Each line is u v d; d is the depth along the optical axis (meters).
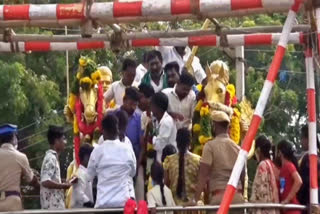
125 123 13.63
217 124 13.42
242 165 11.68
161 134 14.41
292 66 27.33
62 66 26.06
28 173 13.62
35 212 12.87
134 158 13.45
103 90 15.74
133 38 14.34
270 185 13.69
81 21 12.48
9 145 13.55
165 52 16.89
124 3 12.38
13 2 13.60
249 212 12.98
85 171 14.20
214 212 13.12
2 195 13.28
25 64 25.91
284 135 27.06
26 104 24.89
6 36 14.34
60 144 14.27
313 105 13.63
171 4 12.22
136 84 16.38
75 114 15.31
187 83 14.95
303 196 14.16
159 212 13.05
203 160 13.25
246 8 12.08
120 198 13.16
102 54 25.28
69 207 14.45
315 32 13.39
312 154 13.49
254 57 27.42
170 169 13.83
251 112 15.51
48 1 23.91
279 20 26.73
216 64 15.16
